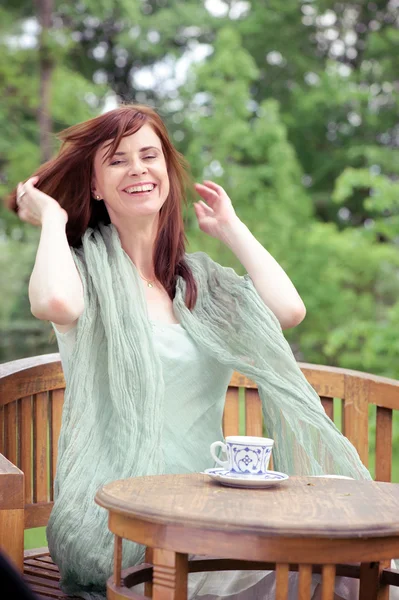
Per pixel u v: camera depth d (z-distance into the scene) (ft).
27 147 37.40
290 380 9.26
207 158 35.04
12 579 3.44
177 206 9.66
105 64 47.67
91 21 45.98
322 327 34.30
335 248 32.48
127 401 8.43
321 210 44.88
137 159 9.14
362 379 10.64
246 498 6.38
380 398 10.52
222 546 5.69
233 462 6.98
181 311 9.23
